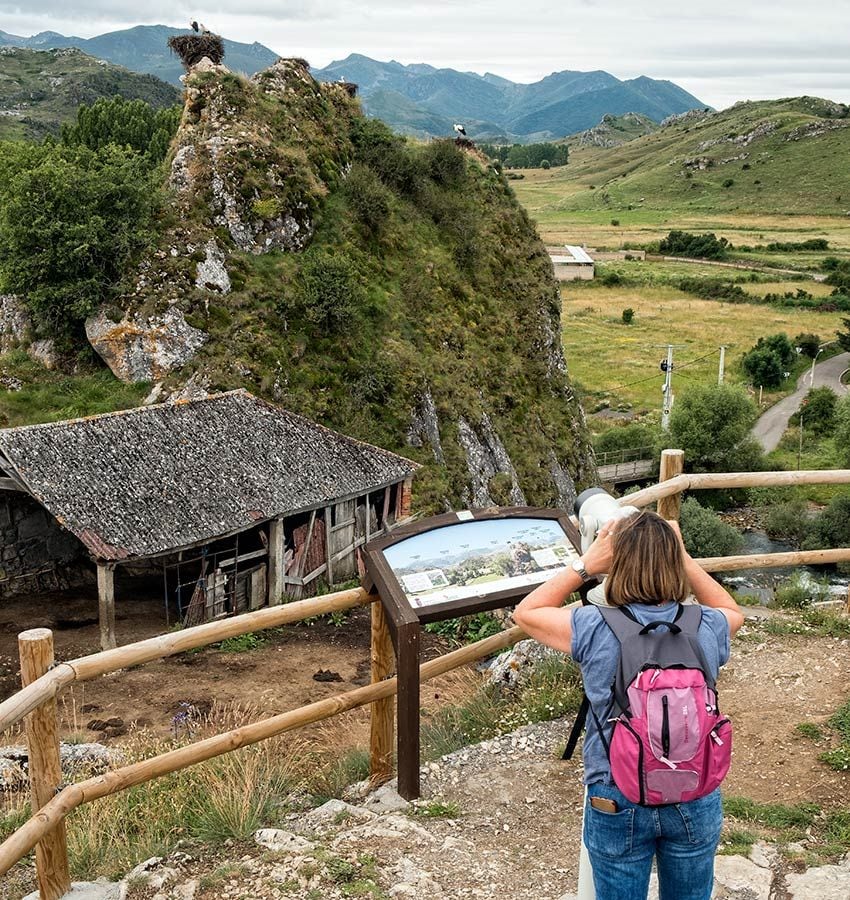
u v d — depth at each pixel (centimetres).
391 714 653
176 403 2391
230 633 559
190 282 2988
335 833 563
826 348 8556
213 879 513
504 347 3966
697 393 5753
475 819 583
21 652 506
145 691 1711
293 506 2305
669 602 351
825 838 534
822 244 14125
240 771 686
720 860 504
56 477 2030
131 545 1975
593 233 16450
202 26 3544
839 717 679
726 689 749
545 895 486
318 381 3028
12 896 614
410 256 3766
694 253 13925
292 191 3362
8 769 973
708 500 5319
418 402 3203
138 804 693
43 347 3025
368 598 617
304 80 3847
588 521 436
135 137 5384
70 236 2902
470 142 4772
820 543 4478
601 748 354
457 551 602
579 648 346
